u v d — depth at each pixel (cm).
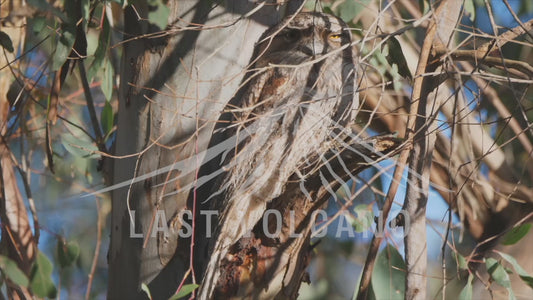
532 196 600
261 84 492
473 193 609
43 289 379
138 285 429
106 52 441
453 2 423
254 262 416
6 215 481
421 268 385
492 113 614
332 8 570
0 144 505
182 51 429
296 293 426
